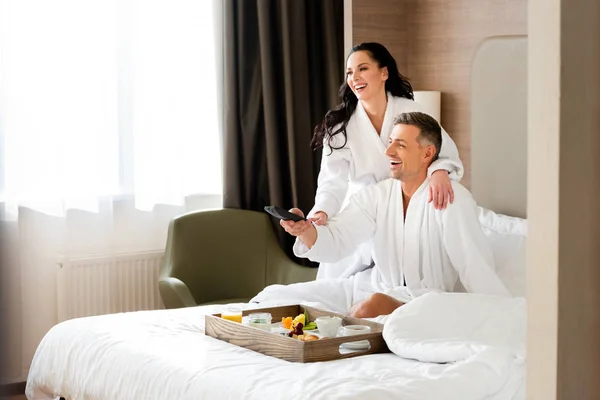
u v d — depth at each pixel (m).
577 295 1.76
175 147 4.63
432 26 4.51
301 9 4.78
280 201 4.81
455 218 3.28
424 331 2.68
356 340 2.68
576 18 1.73
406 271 3.38
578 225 1.76
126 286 4.51
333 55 4.88
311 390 2.22
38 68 4.22
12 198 4.12
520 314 2.73
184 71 4.65
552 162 1.73
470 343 2.53
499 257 3.64
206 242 4.48
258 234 4.62
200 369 2.51
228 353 2.69
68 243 4.41
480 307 2.76
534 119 1.76
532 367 1.78
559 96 1.71
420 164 3.35
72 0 4.30
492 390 2.35
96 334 2.99
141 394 2.60
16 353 4.21
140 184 4.53
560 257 1.73
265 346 2.69
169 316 3.22
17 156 4.17
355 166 3.74
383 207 3.45
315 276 4.35
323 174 3.81
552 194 1.73
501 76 4.13
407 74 4.66
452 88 4.43
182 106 4.66
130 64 4.50
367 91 3.63
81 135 4.38
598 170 1.79
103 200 4.48
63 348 3.04
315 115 4.95
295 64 4.79
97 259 4.39
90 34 4.36
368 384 2.29
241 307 3.34
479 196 4.29
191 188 4.76
